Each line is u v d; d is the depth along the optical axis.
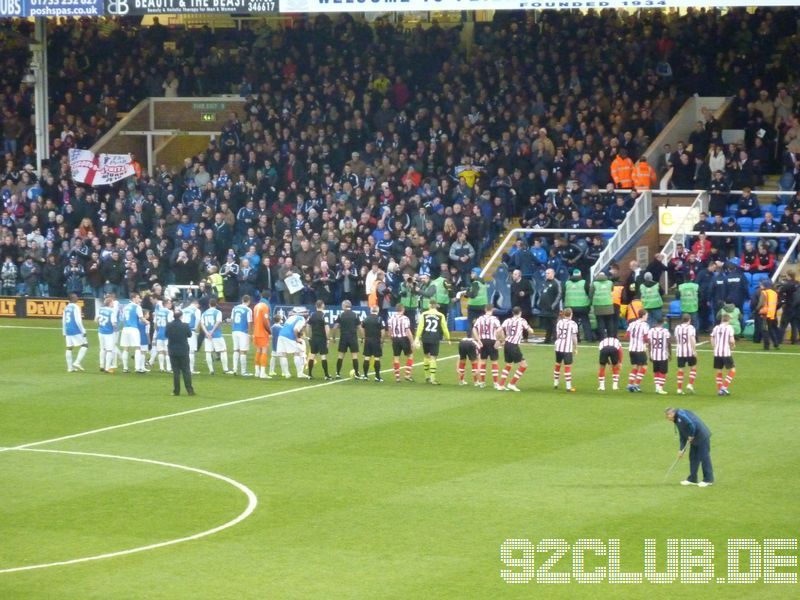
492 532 25.11
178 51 67.12
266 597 21.59
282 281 54.44
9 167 62.66
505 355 40.50
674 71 59.91
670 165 56.12
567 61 59.88
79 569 23.12
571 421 35.50
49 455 32.34
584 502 27.17
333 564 23.27
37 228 60.00
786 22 59.91
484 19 66.44
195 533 25.28
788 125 56.91
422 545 24.34
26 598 21.64
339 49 63.72
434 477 29.47
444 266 50.44
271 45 65.06
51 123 66.12
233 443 33.44
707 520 25.75
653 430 34.22
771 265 50.44
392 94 61.38
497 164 57.59
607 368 43.94
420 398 39.31
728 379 38.81
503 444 32.81
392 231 54.81
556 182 56.81
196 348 45.25
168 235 57.97
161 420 36.53
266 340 43.31
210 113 66.38
